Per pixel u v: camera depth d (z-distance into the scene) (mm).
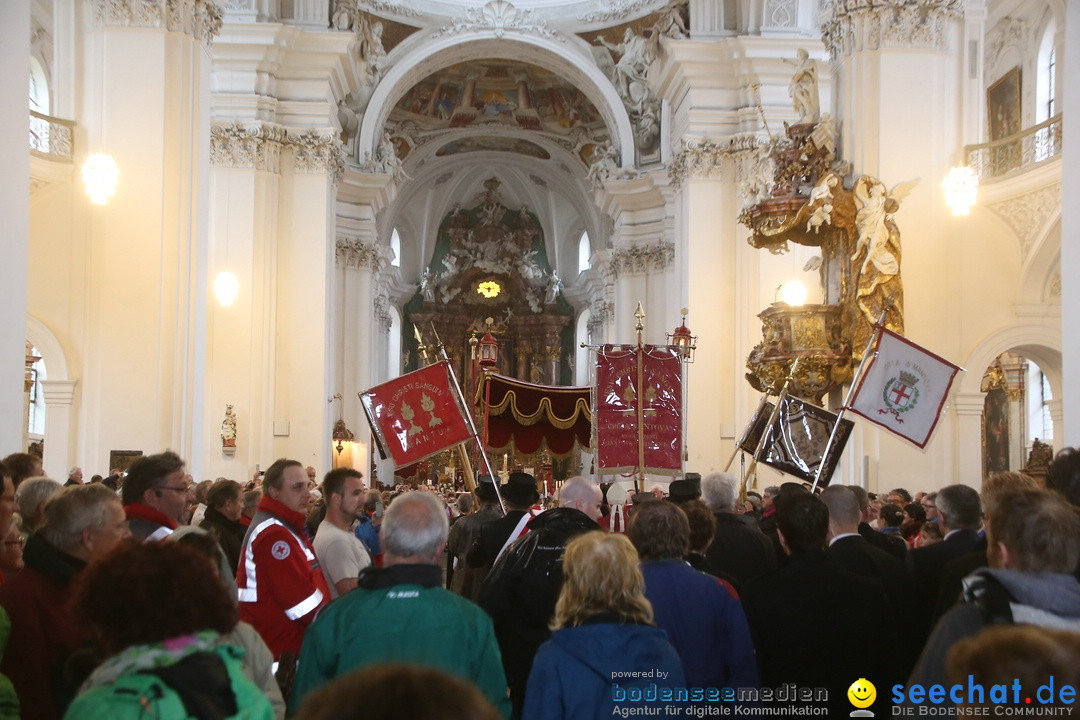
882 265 13469
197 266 15508
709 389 22859
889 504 9000
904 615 5492
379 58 32938
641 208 33688
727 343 22953
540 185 47750
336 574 5777
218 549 4562
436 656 3828
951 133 15125
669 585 4488
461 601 4008
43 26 20750
